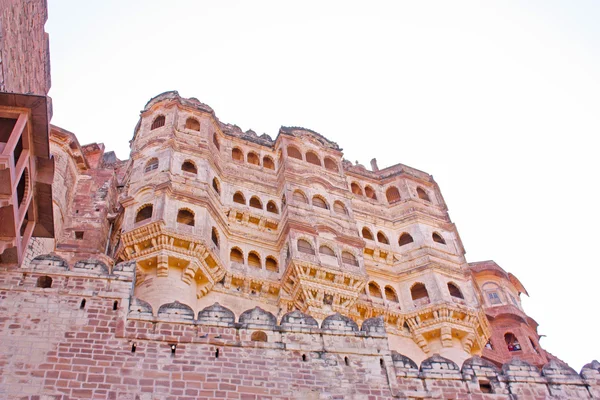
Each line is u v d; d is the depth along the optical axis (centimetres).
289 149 4578
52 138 3500
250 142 4581
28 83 2717
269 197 4181
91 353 1828
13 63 2411
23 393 1688
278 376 1914
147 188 3578
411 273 4159
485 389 2102
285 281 3584
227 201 3966
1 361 1745
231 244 3728
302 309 3478
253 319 2080
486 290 5116
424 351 3812
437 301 3881
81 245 3328
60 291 1969
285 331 2052
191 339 1942
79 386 1739
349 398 1917
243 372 1895
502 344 4628
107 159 4728
